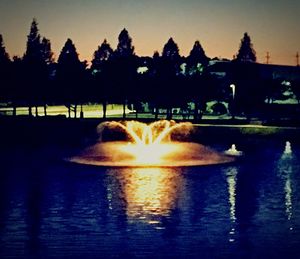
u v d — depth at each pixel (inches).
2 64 2928.2
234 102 3154.5
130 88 2945.4
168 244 610.2
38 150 1665.8
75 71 2903.5
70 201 847.1
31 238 630.5
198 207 803.4
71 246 601.9
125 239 629.3
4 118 2471.7
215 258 560.4
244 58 3373.5
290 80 4084.6
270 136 2143.2
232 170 1217.4
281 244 609.3
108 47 3380.9
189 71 3230.8
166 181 1050.7
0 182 1042.7
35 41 2910.9
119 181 1042.7
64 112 3617.1
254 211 778.2
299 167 1283.2
